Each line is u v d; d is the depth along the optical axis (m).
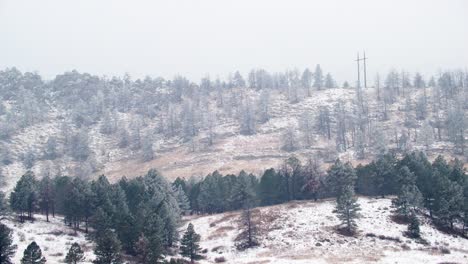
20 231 73.69
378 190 95.50
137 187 90.06
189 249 67.75
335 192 94.62
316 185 94.88
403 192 80.31
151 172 101.81
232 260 67.69
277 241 74.06
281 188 100.31
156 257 57.53
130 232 67.50
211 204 97.94
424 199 84.88
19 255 59.97
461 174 87.94
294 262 63.16
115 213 72.19
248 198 90.12
